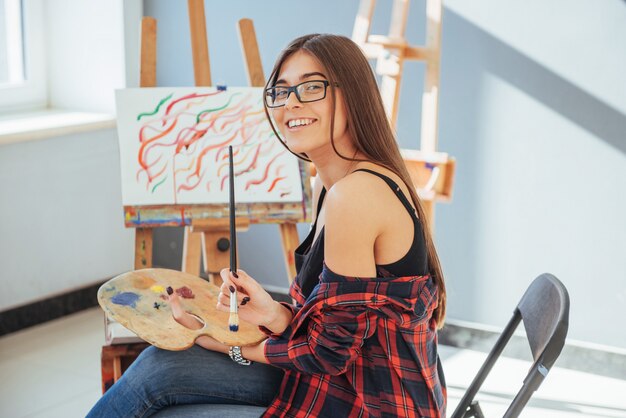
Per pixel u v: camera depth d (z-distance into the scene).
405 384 1.72
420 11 3.53
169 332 1.88
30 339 3.64
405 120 3.64
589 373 3.40
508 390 3.21
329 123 1.76
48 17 4.03
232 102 2.81
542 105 3.37
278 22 3.84
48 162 3.72
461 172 3.56
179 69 4.10
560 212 3.41
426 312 1.74
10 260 3.64
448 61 3.52
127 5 3.91
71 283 3.90
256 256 4.09
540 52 3.35
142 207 2.67
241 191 2.72
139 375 1.83
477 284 3.59
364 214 1.66
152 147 2.72
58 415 2.97
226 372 1.86
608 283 3.37
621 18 3.21
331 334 1.69
